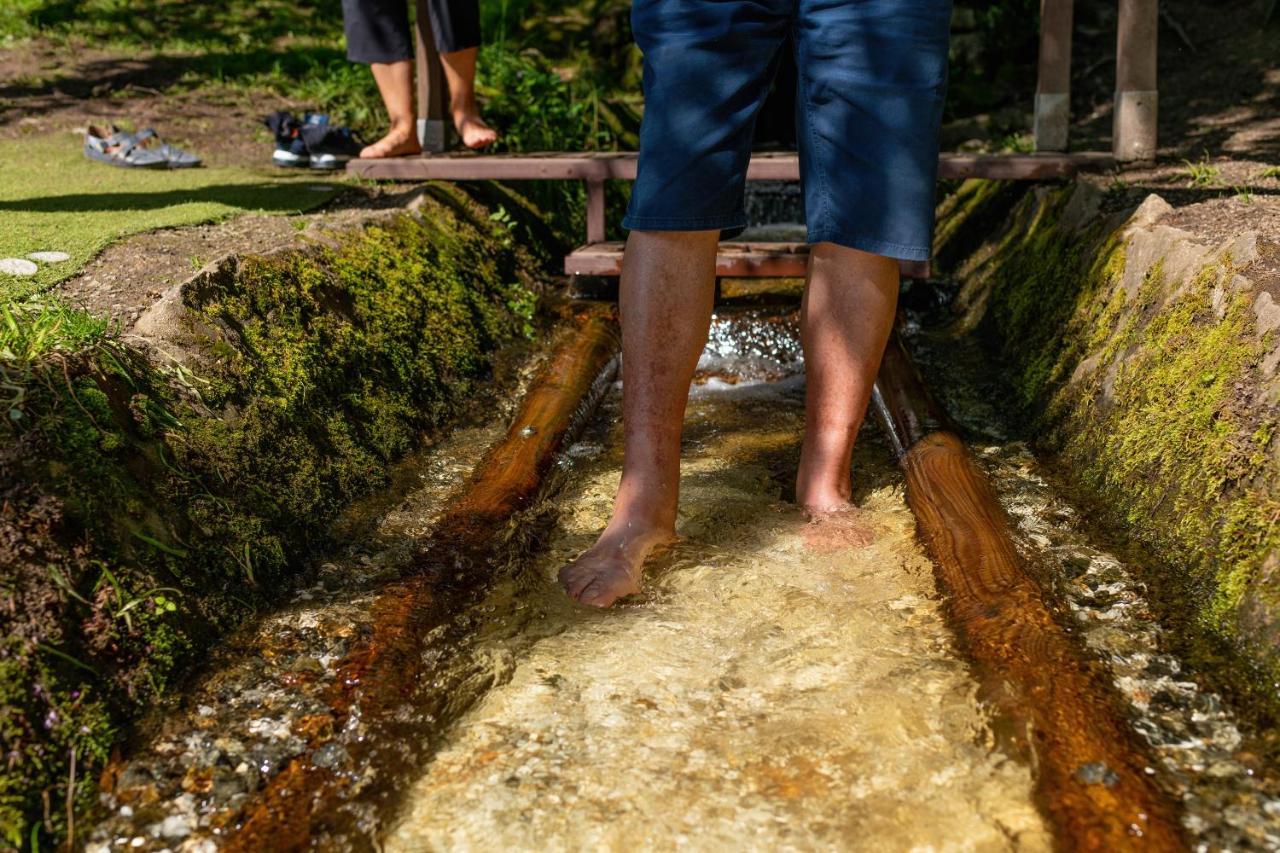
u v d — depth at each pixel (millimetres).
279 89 7242
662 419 2502
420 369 3629
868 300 2604
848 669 2115
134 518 2260
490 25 8234
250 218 4227
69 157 5664
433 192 4969
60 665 1937
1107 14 8008
